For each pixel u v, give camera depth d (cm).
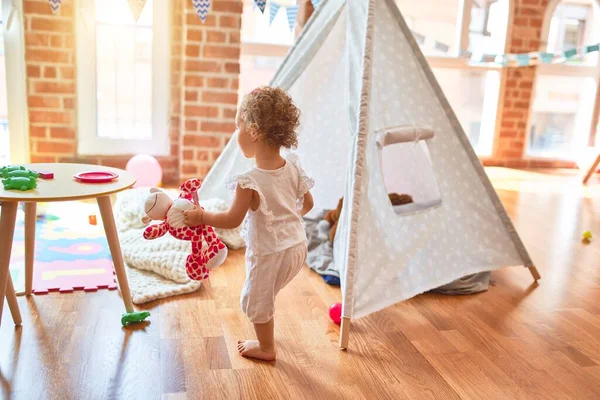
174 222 149
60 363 156
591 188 432
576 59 490
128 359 160
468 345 182
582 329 197
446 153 221
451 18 468
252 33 425
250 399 145
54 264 226
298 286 222
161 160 368
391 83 202
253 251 154
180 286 209
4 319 179
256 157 156
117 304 195
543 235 309
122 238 248
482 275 236
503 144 495
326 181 287
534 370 168
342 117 268
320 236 262
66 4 324
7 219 153
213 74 347
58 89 335
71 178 169
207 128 355
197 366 159
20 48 324
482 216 230
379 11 202
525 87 485
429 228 212
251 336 179
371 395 150
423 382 158
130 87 355
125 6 341
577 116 510
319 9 252
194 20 337
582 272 255
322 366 164
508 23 465
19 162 340
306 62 250
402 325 194
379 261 193
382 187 196
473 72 482
